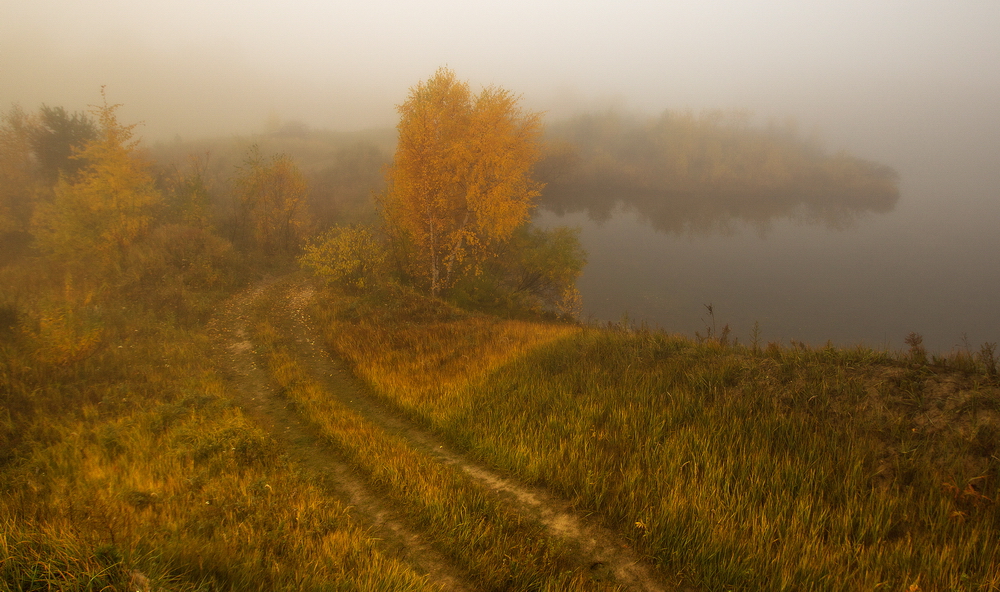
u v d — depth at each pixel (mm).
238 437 7188
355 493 6180
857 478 5289
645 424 7145
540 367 9914
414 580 4234
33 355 9500
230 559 4195
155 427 7816
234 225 24969
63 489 5773
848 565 4250
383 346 12180
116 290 15438
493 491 6180
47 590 3254
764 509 5094
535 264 24141
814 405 6699
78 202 18188
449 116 18375
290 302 16953
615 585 4484
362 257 18969
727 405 7090
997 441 5148
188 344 12242
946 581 4016
